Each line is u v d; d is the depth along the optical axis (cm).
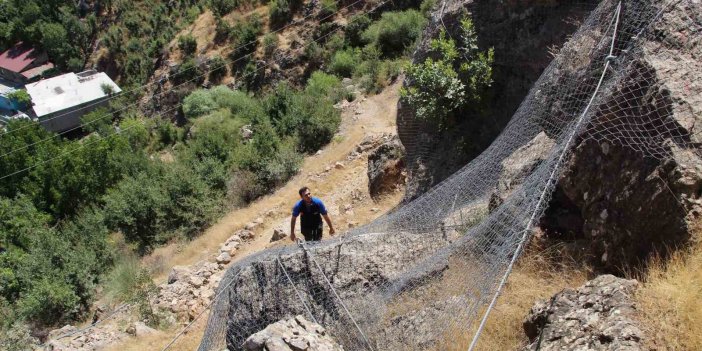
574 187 537
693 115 459
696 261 407
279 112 2491
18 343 1183
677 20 517
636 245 464
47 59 5738
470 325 478
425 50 1032
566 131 554
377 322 559
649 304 390
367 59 3008
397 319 544
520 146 640
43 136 3419
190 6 4881
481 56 893
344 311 585
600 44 589
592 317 401
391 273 605
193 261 1566
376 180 1304
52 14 5819
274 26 3984
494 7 905
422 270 565
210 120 2889
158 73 4572
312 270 630
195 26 4581
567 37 775
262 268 660
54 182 2617
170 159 3112
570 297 434
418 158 1025
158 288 1264
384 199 1273
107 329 1143
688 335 362
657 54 505
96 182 2622
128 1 5366
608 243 492
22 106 4934
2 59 5906
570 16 791
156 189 1912
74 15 5628
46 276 1546
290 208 1623
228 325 655
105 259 1727
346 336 567
